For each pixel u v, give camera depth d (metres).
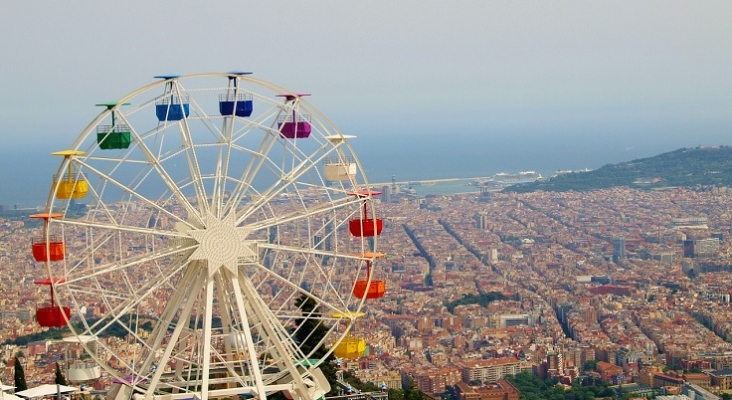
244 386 80.94
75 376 87.06
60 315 75.88
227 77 79.06
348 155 85.69
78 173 77.62
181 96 79.81
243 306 78.88
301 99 81.12
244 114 85.06
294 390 81.69
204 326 77.56
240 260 79.06
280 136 82.81
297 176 83.81
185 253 79.25
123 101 75.12
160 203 105.69
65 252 77.69
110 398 85.56
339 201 86.19
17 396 93.88
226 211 81.75
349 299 86.00
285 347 84.25
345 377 138.38
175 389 88.69
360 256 85.12
